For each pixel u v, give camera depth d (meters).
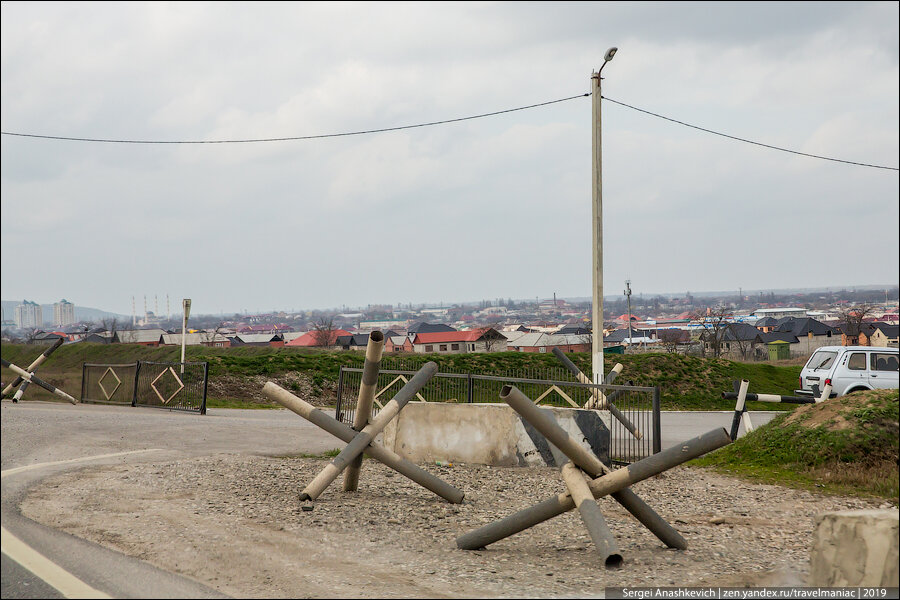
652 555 7.41
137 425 17.47
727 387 32.72
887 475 10.90
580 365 31.02
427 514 9.17
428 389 15.81
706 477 11.72
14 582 5.80
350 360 37.38
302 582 6.09
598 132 17.52
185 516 8.38
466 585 6.16
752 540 8.10
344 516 8.79
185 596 5.57
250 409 25.27
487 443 13.12
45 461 12.16
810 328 89.00
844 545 5.68
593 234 17.34
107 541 7.15
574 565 6.99
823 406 13.08
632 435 13.05
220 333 99.56
